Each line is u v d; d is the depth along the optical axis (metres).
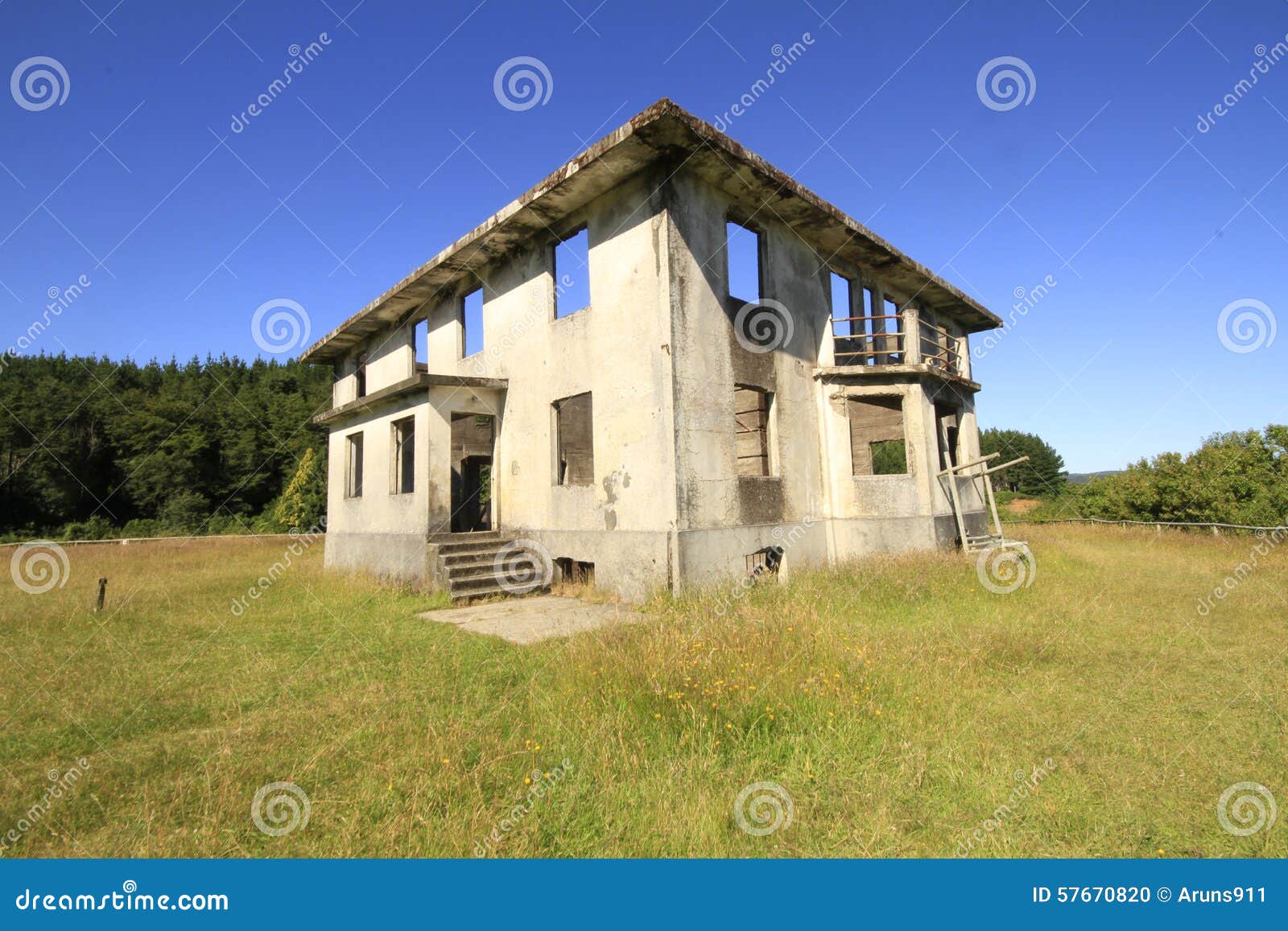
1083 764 4.10
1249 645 6.63
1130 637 7.06
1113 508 23.70
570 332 11.55
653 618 7.65
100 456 36.09
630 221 10.51
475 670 6.22
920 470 13.58
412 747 4.30
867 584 9.80
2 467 32.84
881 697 5.03
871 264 14.62
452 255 13.25
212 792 3.76
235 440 38.53
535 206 11.42
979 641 6.77
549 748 4.28
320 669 6.46
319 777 3.96
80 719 5.12
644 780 3.82
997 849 3.21
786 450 12.24
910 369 13.46
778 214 12.17
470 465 17.59
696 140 9.52
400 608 9.99
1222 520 18.91
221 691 5.79
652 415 9.96
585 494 11.03
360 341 18.59
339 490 16.38
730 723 4.44
